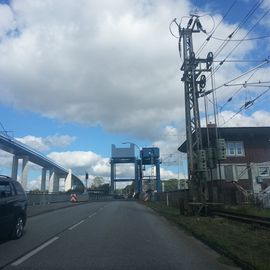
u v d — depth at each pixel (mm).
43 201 39156
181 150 59406
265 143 47344
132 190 147375
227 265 9188
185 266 9070
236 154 46969
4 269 8633
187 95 25734
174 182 115688
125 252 10945
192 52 25625
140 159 101750
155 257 10219
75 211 31812
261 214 23250
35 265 9078
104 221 21297
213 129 45156
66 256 10242
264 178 42188
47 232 15719
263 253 9852
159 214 28844
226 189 44125
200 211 24438
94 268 8797
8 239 13344
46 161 92250
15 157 77688
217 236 13234
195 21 25562
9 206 12836
